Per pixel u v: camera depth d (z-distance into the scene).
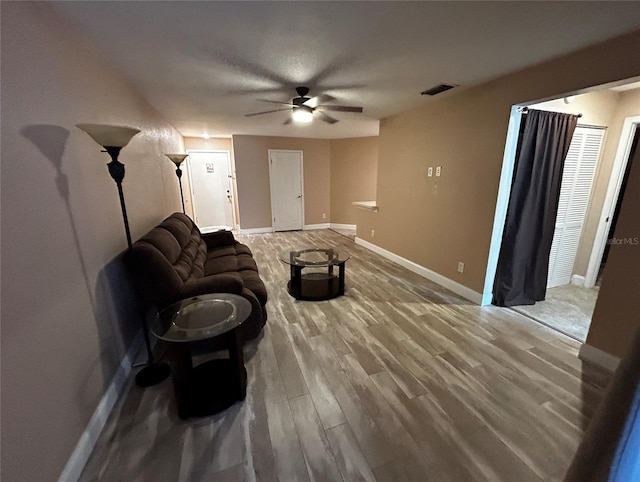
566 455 1.46
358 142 6.93
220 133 6.26
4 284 1.04
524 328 2.64
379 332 2.58
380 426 1.61
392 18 1.68
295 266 3.35
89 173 1.78
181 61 2.28
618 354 2.02
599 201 3.41
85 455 1.42
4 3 1.15
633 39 1.82
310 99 3.16
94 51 1.98
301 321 2.77
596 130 3.20
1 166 1.08
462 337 2.50
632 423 0.51
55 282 1.34
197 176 7.02
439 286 3.63
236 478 1.34
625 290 1.96
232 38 1.91
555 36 1.89
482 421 1.65
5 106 1.12
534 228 2.96
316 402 1.78
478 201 3.04
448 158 3.38
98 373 1.66
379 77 2.65
